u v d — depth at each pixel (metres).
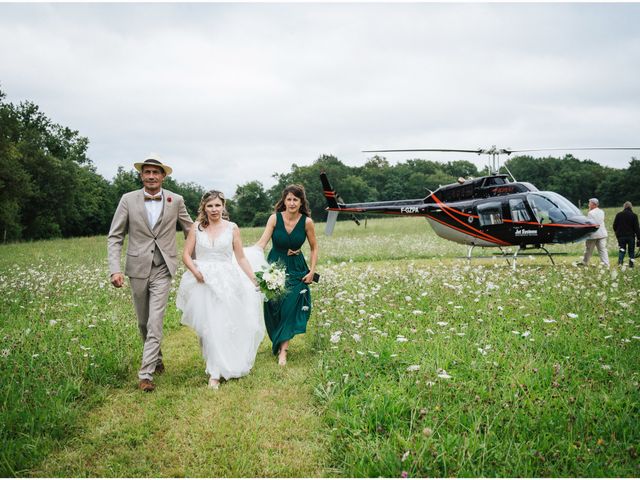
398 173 103.88
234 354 4.41
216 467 2.94
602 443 2.88
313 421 3.50
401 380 3.89
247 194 101.69
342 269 11.52
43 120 60.59
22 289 9.03
